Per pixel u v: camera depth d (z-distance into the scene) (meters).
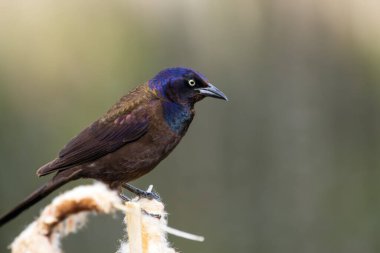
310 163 15.37
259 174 15.21
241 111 15.72
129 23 15.62
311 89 16.16
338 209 14.87
